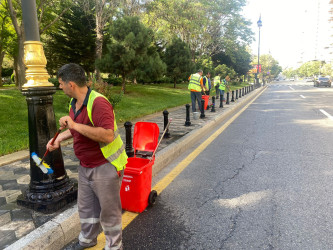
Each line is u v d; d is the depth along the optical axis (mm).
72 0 20422
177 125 8766
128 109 12633
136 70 17422
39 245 2525
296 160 5402
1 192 3689
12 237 2635
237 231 3000
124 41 15859
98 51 19438
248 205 3590
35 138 3197
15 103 10797
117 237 2508
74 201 3340
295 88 37406
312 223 3109
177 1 24250
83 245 2689
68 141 6438
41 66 3240
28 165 4840
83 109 2203
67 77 2143
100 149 2316
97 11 19172
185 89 27062
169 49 26844
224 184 4312
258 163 5293
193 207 3580
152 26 25469
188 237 2910
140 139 3682
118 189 2455
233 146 6668
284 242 2777
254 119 10852
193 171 4969
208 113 11914
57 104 11641
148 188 3561
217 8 32375
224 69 42469
